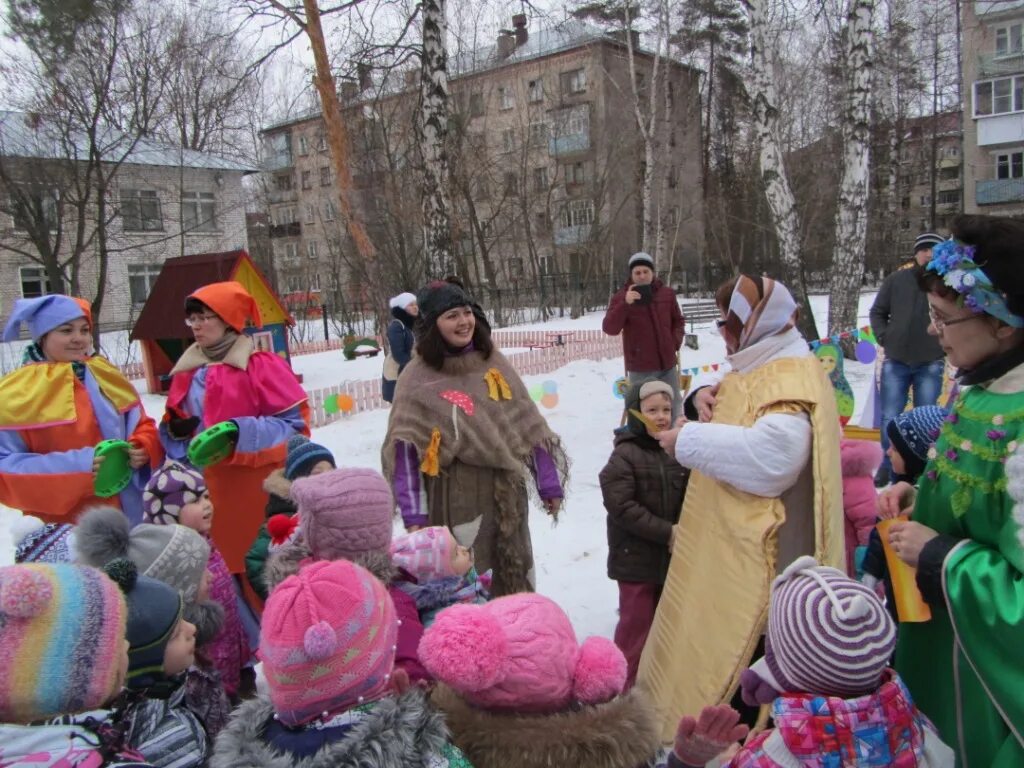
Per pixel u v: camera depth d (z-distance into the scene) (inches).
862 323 690.2
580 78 1279.5
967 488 71.4
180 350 547.8
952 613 69.2
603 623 160.6
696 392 130.5
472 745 70.2
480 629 68.4
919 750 69.3
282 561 92.3
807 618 69.6
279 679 64.2
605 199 1267.2
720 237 1467.8
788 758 68.7
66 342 150.8
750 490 103.1
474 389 132.3
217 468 149.6
